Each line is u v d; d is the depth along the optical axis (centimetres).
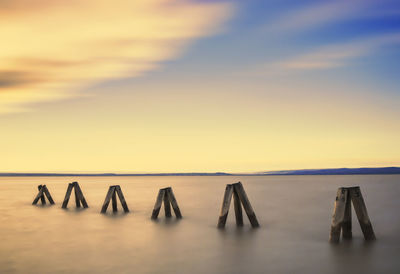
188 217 2267
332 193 4706
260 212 2508
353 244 1421
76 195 2967
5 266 1194
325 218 2184
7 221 2186
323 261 1213
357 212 1475
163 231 1786
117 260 1256
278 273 1103
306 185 7831
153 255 1320
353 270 1123
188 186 7806
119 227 1922
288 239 1549
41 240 1603
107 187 7494
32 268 1170
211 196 4241
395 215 2297
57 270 1147
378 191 4953
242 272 1115
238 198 1903
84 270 1145
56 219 2256
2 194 4969
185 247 1438
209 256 1298
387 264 1176
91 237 1662
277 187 6825
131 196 4284
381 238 1537
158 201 2211
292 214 2389
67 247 1459
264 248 1400
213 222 2036
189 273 1110
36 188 7006
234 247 1426
